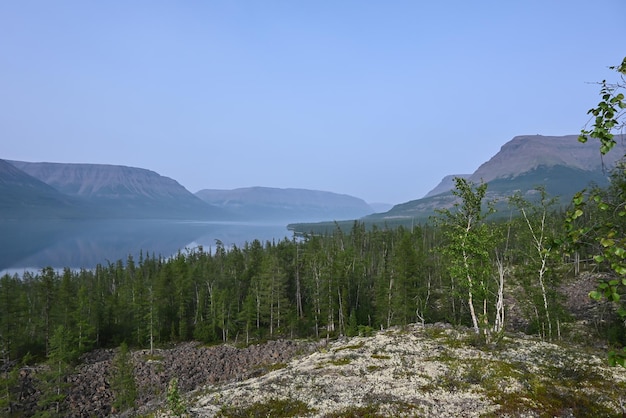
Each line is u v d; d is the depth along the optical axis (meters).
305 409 19.97
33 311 98.56
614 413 17.98
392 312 74.50
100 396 59.22
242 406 20.80
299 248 127.75
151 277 122.62
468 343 31.52
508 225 36.84
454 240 32.84
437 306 75.69
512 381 22.03
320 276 87.50
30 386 61.91
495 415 18.06
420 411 19.00
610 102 7.24
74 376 65.31
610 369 24.39
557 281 45.19
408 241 75.69
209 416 19.59
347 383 23.59
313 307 89.69
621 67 7.36
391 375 24.45
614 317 49.91
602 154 7.35
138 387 61.69
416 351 30.12
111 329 92.25
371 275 107.19
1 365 72.19
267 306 88.31
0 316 80.62
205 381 62.50
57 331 68.06
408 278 68.75
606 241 6.89
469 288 32.50
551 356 27.33
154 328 85.94
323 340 77.56
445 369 24.91
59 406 55.66
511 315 63.12
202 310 93.88
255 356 72.62
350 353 30.95
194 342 88.94
